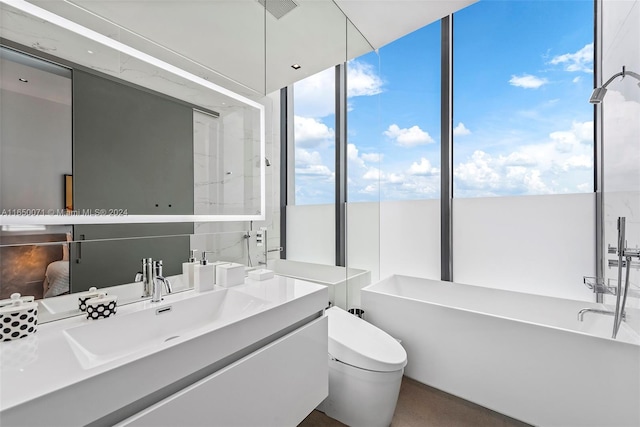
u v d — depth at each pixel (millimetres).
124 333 1043
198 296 1320
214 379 944
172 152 1408
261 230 1906
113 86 1189
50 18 1013
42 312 977
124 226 1211
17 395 592
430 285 2643
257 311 1122
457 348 1817
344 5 2012
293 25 2023
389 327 2137
